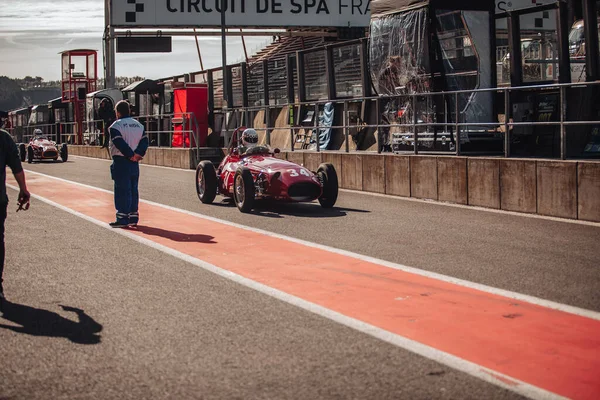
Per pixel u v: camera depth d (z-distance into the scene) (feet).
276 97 91.91
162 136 115.24
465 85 53.67
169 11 137.59
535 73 58.90
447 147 52.08
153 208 45.42
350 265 26.50
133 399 13.74
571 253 28.55
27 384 14.60
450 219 39.04
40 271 25.79
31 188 59.67
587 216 37.68
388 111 58.54
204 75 110.32
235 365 15.56
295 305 20.67
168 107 115.34
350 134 72.13
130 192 37.06
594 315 19.31
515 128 53.11
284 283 23.61
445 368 15.20
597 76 47.83
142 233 34.88
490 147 52.42
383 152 57.62
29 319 19.45
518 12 53.93
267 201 45.11
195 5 138.10
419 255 28.37
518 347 16.57
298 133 83.97
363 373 14.94
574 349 16.39
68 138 150.61
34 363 15.88
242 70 99.14
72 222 38.83
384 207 45.03
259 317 19.43
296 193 41.93
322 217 40.45
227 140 93.04
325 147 75.72
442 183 47.62
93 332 18.19
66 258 28.27
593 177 37.11
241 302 21.11
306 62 82.28
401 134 55.88
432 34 52.95
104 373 15.19
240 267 26.35
